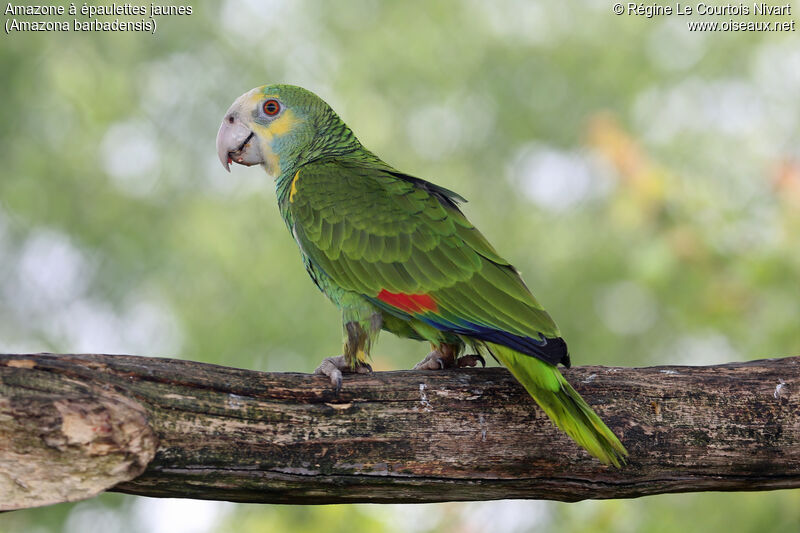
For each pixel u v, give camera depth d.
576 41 17.58
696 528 11.61
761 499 11.48
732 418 4.96
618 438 4.86
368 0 16.91
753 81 16.09
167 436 4.36
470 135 17.39
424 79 16.78
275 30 16.28
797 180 9.73
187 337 14.44
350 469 4.66
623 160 10.33
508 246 16.72
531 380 4.86
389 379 4.84
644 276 10.32
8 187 14.77
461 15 17.62
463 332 5.43
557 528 11.38
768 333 10.00
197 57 15.87
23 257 15.26
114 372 4.32
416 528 9.93
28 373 4.09
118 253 15.20
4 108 14.84
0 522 13.23
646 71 17.11
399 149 16.38
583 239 16.34
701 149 14.83
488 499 4.97
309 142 6.89
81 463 4.04
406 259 5.70
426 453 4.75
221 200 15.13
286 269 14.34
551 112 18.03
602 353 15.73
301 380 4.73
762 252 9.81
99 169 15.38
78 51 14.98
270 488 4.60
